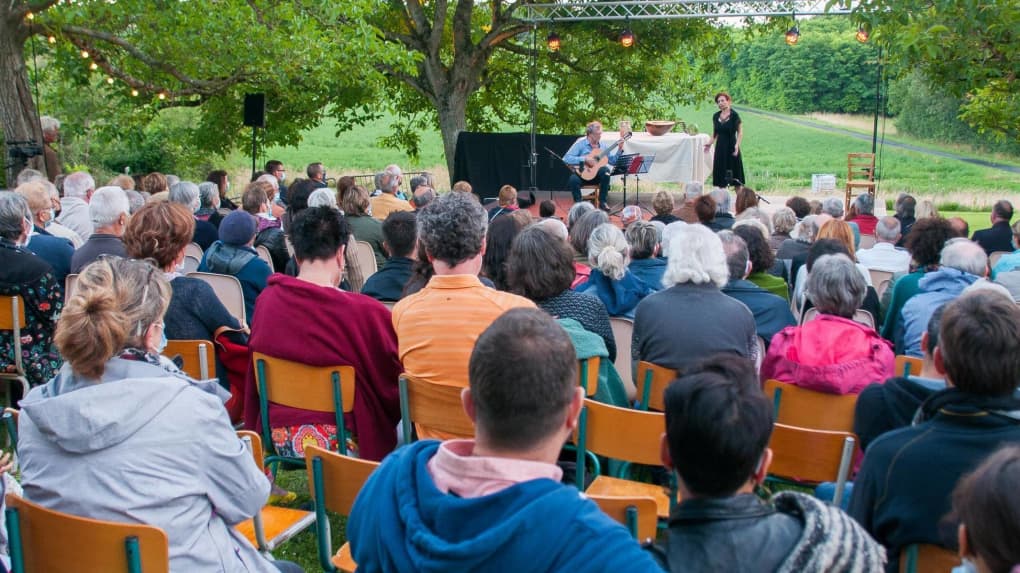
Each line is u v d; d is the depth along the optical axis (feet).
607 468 13.10
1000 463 4.84
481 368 5.41
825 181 61.52
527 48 62.28
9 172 36.88
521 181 50.34
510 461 5.26
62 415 7.32
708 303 12.39
